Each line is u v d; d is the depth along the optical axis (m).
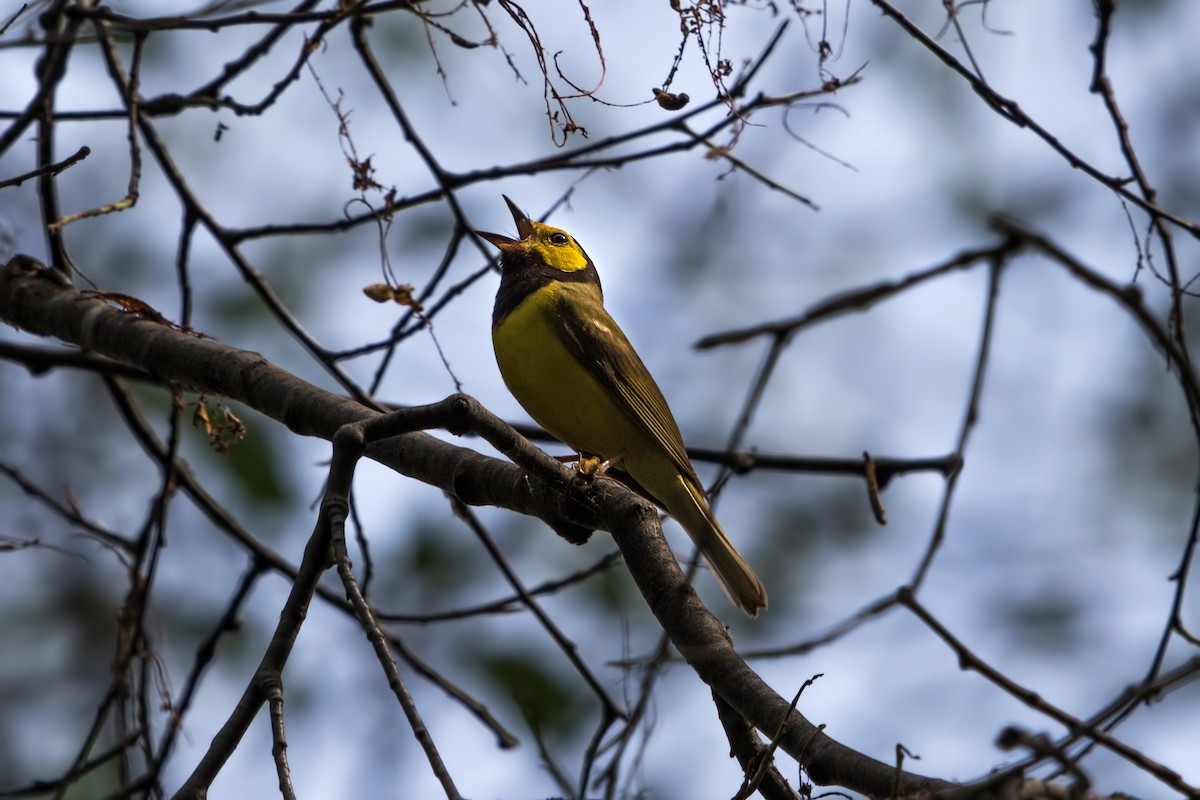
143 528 10.47
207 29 7.82
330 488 6.50
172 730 9.61
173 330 8.83
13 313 9.20
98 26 8.75
